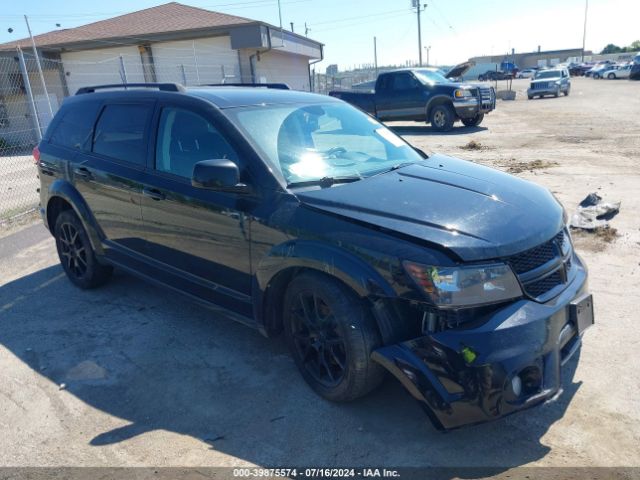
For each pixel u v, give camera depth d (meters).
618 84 41.38
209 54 21.45
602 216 6.55
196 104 3.86
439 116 16.92
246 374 3.65
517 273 2.80
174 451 2.94
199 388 3.51
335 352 3.14
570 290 3.03
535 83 31.33
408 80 17.25
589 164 10.01
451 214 2.95
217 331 4.28
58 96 21.78
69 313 4.71
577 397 3.23
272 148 3.56
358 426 3.06
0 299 5.11
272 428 3.09
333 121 4.16
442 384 2.65
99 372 3.76
